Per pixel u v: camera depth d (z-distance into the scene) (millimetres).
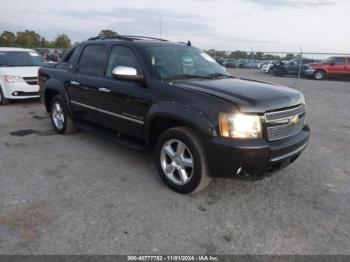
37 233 2896
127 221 3119
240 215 3299
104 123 4941
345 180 4277
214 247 2777
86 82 5070
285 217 3295
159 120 3898
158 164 3898
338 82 20375
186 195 3680
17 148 5258
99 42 5133
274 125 3396
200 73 4457
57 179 4062
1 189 3752
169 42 4898
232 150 3162
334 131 7012
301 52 18625
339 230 3094
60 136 6039
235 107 3215
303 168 4672
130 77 4035
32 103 9789
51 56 22938
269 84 4250
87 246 2730
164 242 2816
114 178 4121
